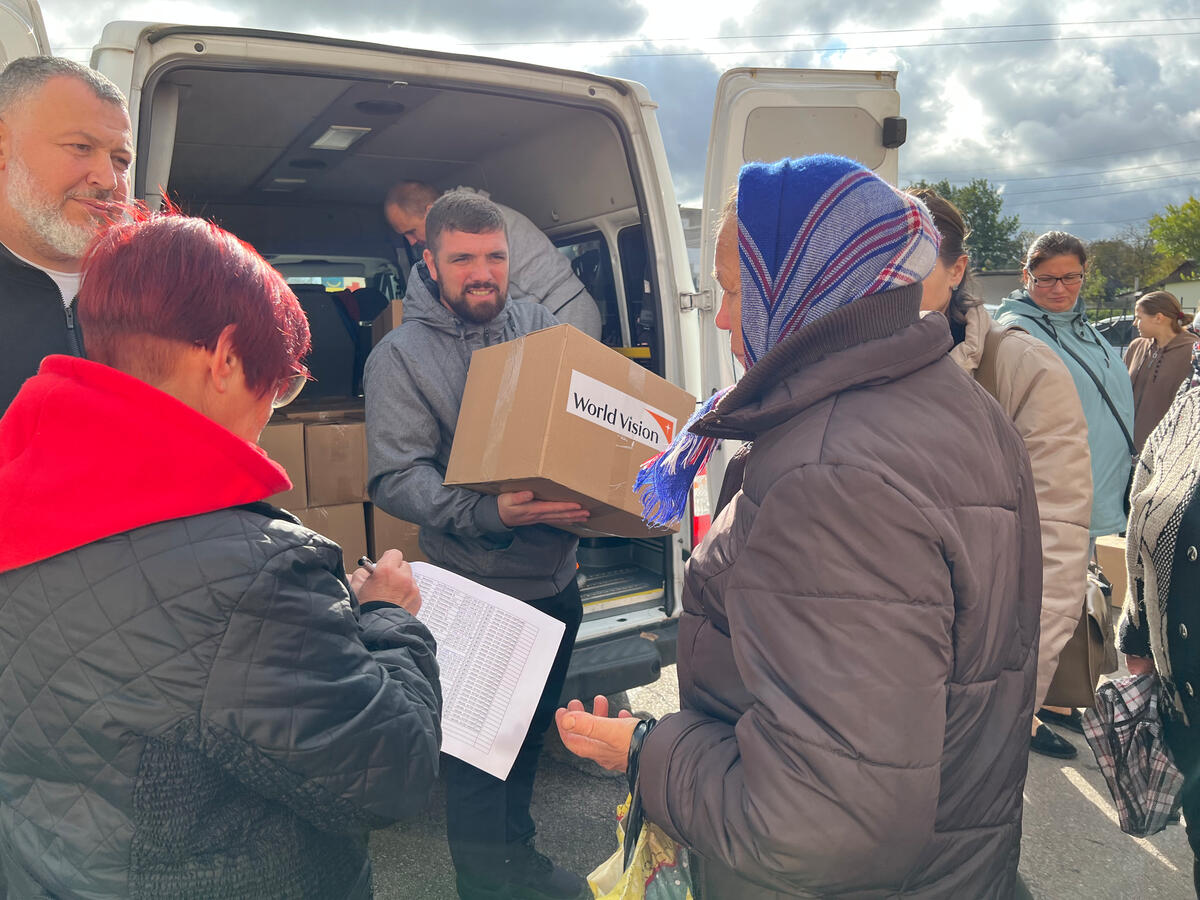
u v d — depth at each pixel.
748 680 0.86
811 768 0.80
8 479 0.86
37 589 0.85
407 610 1.26
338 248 5.30
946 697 0.86
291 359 1.00
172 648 0.83
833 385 0.90
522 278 3.29
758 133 2.91
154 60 2.33
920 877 0.91
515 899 2.12
